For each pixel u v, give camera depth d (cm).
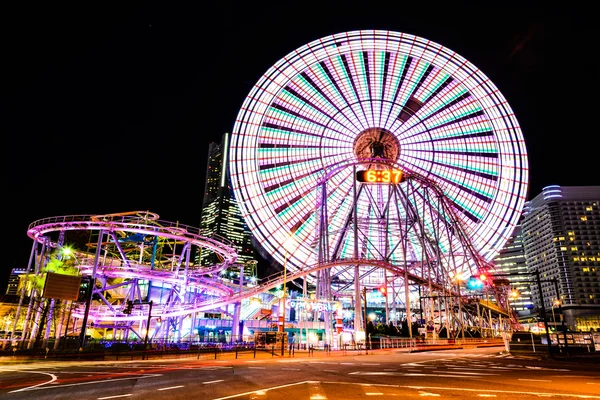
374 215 9656
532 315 15638
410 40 9931
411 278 7944
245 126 9519
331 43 9838
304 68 9731
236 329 7094
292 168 9269
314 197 9144
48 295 3938
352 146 9394
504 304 10300
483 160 9388
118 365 2964
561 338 4497
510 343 4634
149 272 6000
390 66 9825
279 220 9000
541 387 1689
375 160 8094
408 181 8269
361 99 9606
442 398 1395
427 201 8369
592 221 19112
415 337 6906
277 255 8950
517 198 9256
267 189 9156
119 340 4506
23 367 2800
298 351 5197
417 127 9512
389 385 1742
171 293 6650
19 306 5253
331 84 9706
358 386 1709
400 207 9675
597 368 2762
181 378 2047
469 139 9462
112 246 7369
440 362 3269
